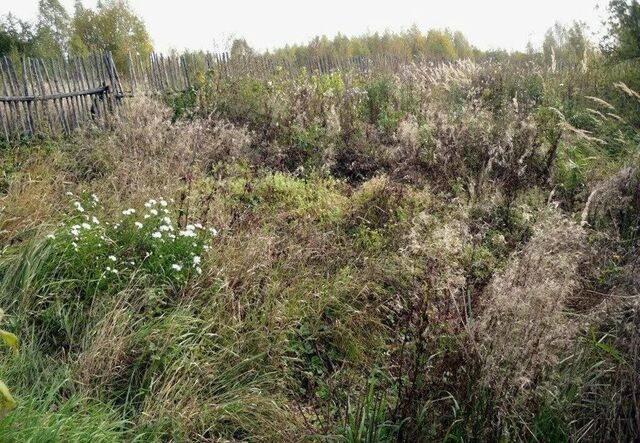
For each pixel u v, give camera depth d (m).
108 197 6.04
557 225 5.32
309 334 4.66
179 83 11.24
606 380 3.57
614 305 3.82
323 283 5.07
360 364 4.41
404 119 9.30
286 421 3.71
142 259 4.78
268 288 4.77
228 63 12.66
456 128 7.86
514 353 3.29
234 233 5.50
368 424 3.51
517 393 3.32
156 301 4.43
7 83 8.21
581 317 3.87
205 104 10.05
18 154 7.39
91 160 7.46
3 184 6.23
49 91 8.67
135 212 5.33
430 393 3.49
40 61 8.57
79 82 9.16
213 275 4.77
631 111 8.98
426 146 7.84
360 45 31.38
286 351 4.46
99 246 4.73
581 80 10.67
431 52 31.02
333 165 8.19
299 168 7.68
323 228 6.12
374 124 9.76
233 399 3.86
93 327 4.16
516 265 3.94
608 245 5.23
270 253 5.14
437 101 10.63
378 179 6.95
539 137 7.68
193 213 5.60
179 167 7.05
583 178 6.94
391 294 4.95
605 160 7.51
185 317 4.21
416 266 5.04
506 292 3.50
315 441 3.50
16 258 4.59
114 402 3.79
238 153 8.22
